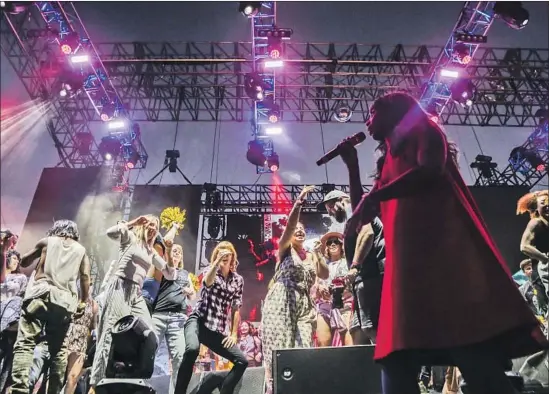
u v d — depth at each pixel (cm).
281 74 1041
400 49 1059
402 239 110
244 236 1046
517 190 1063
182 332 378
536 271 371
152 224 377
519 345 102
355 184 156
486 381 97
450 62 934
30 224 1022
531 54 1066
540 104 1067
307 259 355
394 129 126
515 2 826
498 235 1033
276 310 308
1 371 382
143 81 1090
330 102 1143
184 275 505
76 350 370
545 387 192
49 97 1080
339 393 220
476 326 94
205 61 1025
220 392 302
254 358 727
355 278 242
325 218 1042
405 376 112
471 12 915
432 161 108
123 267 344
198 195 1048
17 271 470
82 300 344
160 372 423
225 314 320
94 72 976
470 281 99
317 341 381
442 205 109
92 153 1159
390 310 106
